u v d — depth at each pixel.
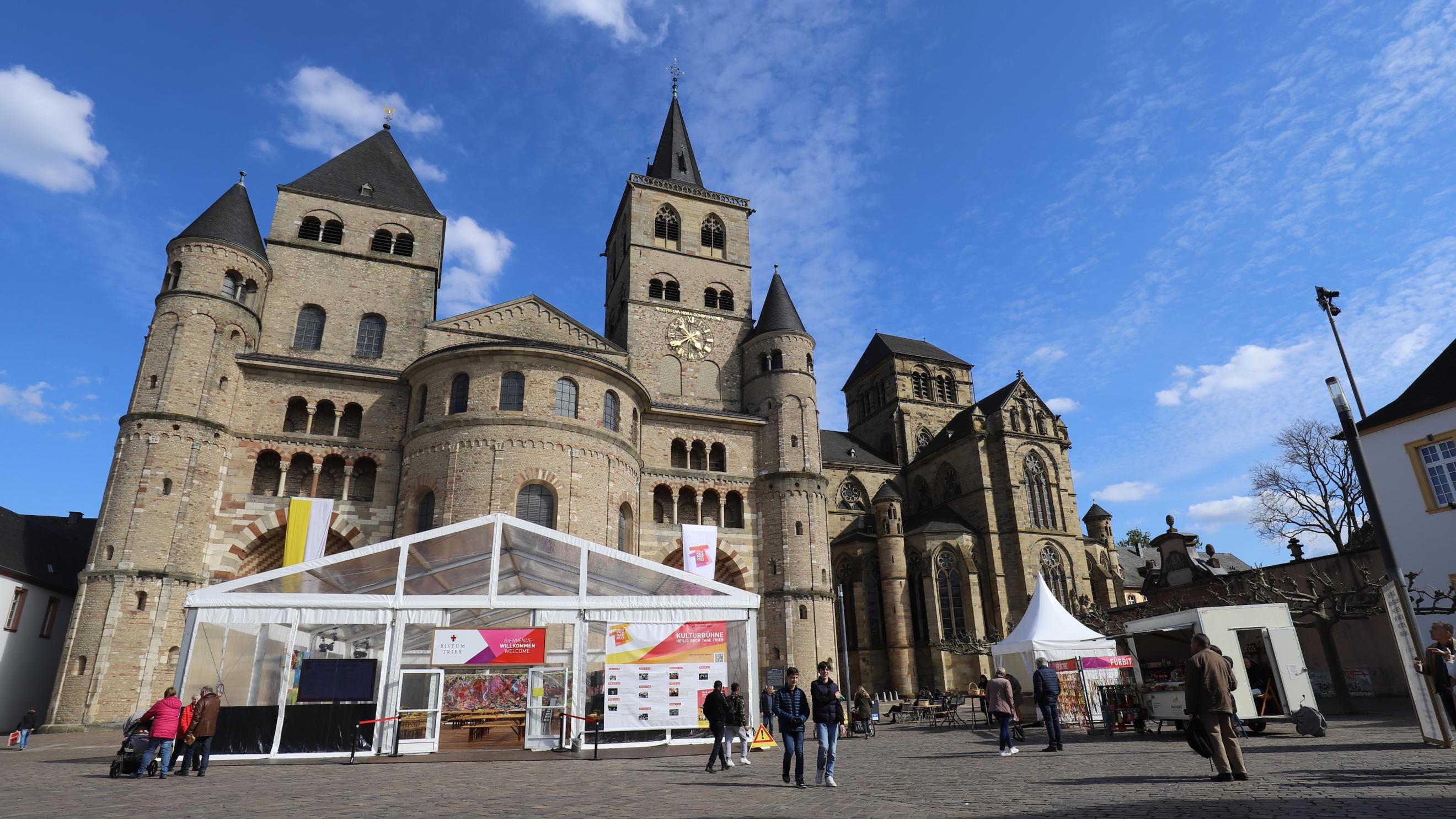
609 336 70.31
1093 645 29.64
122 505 36.75
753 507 51.91
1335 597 30.14
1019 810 11.03
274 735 21.39
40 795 14.27
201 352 40.69
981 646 51.38
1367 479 16.92
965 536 61.41
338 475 42.69
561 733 23.72
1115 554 69.19
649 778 16.62
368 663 22.70
